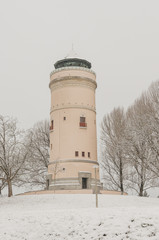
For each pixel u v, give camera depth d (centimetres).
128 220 1404
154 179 4253
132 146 4031
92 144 4794
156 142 3797
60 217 1670
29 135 4672
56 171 4506
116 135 4784
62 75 4947
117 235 1290
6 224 1742
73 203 3158
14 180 4722
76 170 4481
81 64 5256
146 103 4288
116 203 3166
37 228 1577
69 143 4625
